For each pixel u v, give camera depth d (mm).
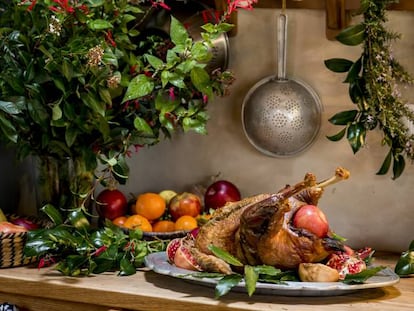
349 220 1897
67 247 1692
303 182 1406
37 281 1582
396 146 1707
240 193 1990
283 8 1821
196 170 2031
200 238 1532
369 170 1868
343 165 1885
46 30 1605
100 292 1521
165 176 2066
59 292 1562
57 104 1614
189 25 1887
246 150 1973
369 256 1604
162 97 1701
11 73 1654
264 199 1466
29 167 2117
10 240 1642
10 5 1769
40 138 1762
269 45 1924
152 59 1643
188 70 1617
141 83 1641
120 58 1734
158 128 1809
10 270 1661
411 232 1848
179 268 1527
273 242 1443
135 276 1622
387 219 1866
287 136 1855
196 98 1877
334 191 1902
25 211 2127
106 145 1786
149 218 1881
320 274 1424
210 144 2008
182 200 1878
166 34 1900
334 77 1867
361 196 1882
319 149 1901
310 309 1376
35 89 1640
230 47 1956
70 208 1815
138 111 1785
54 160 1796
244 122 1909
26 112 1706
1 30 1683
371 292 1489
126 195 2111
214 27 1639
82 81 1609
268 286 1401
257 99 1869
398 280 1467
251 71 1945
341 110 1869
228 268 1470
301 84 1878
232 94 1968
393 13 1798
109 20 1682
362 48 1764
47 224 1773
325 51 1869
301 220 1479
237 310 1394
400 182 1846
